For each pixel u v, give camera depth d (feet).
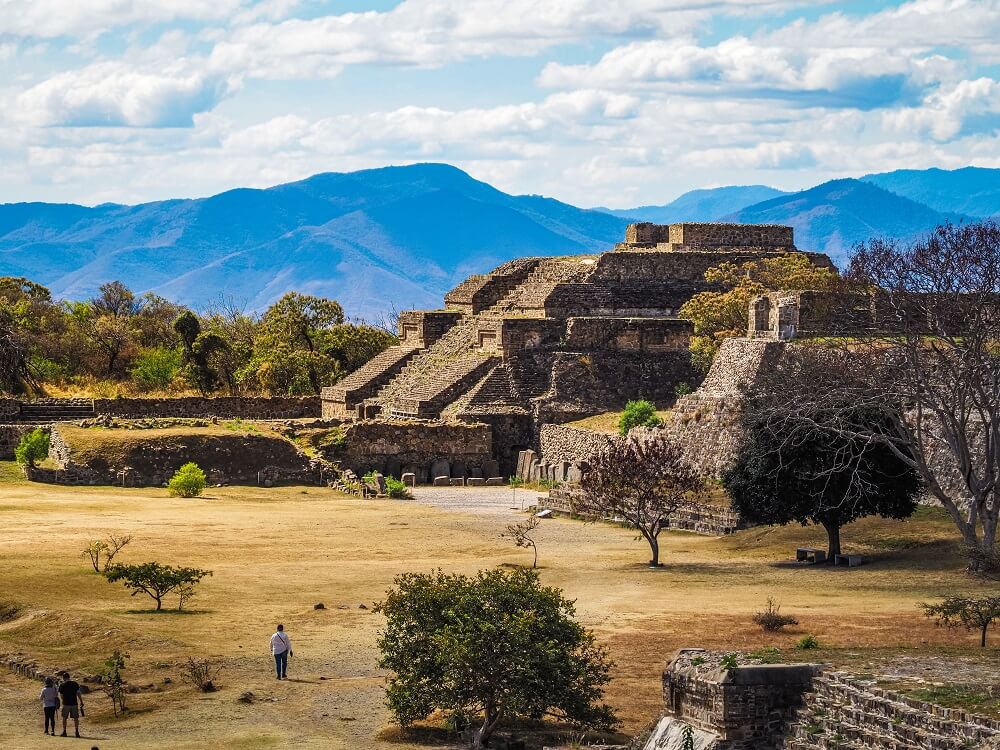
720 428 385.91
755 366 383.24
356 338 614.75
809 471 291.58
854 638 205.77
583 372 510.17
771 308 395.75
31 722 188.96
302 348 626.64
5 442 459.32
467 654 173.47
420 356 567.18
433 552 316.40
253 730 181.68
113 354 613.11
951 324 318.86
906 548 300.40
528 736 177.17
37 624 236.02
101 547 302.45
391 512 391.04
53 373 588.09
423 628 181.78
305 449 470.80
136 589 255.09
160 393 586.04
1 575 270.46
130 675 209.05
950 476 326.65
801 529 326.24
